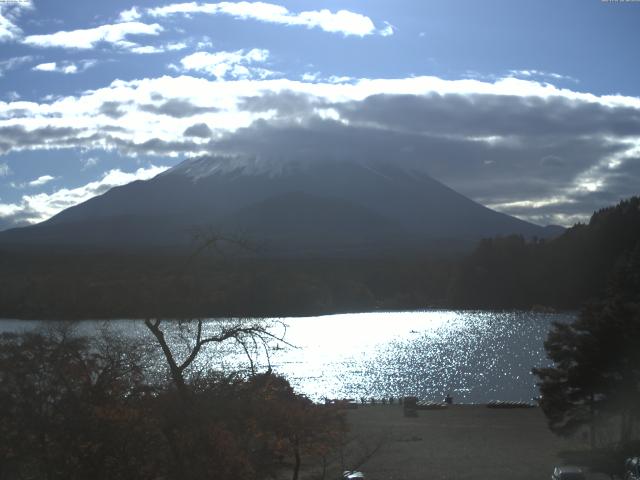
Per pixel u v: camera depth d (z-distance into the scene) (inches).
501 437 2284.7
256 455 967.6
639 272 3838.6
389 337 7775.6
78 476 816.9
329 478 1569.9
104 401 874.8
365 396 3897.6
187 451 848.9
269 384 1007.0
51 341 905.5
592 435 1892.2
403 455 1968.5
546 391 1909.4
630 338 1809.8
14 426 831.7
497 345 6879.9
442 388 4222.4
